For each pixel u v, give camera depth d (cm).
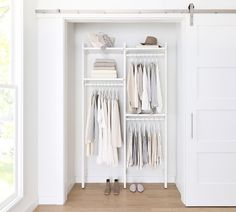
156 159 363
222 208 302
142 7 309
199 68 307
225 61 306
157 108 359
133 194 343
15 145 259
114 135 352
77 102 391
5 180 243
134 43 389
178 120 360
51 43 311
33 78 298
